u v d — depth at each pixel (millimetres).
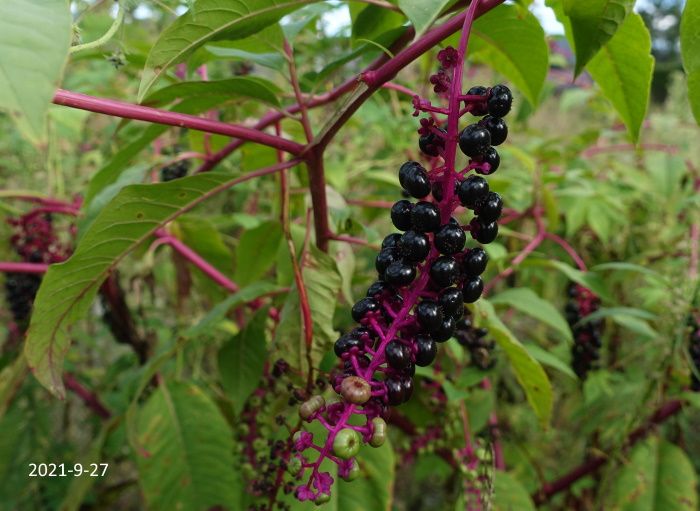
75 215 511
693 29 244
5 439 587
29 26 161
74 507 466
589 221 627
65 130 569
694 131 740
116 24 271
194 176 281
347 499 352
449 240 207
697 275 528
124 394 521
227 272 558
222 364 415
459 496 429
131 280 539
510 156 791
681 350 485
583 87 762
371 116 609
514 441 598
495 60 377
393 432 631
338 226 388
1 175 708
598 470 590
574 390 614
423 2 222
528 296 459
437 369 448
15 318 526
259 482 329
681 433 538
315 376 332
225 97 334
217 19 253
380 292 217
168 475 458
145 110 264
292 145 304
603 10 249
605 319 616
